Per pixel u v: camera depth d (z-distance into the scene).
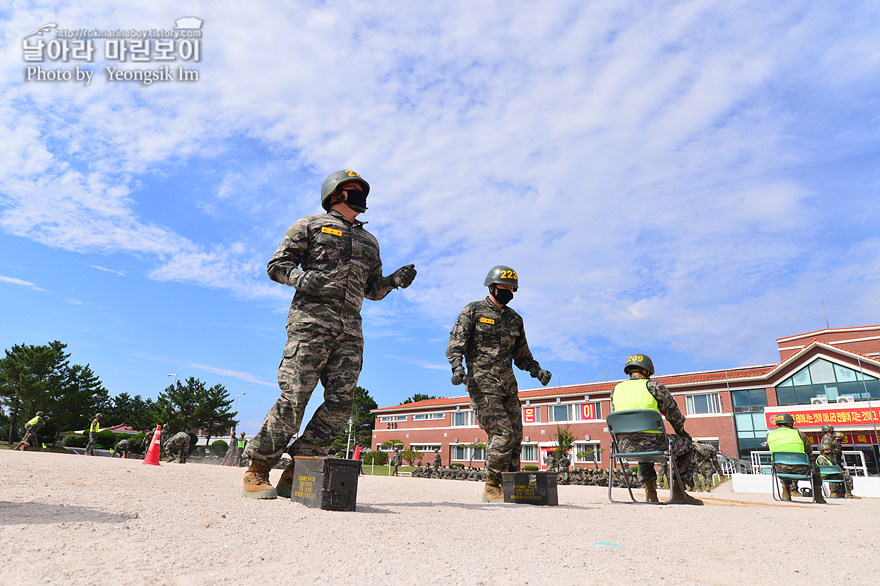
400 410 52.75
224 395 65.81
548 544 2.48
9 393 46.34
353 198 4.46
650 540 2.79
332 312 4.13
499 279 6.21
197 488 4.50
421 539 2.39
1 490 3.20
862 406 25.50
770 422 27.70
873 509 6.63
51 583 1.37
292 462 4.16
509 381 6.18
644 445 6.25
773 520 4.21
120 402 81.69
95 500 2.97
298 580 1.58
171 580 1.48
